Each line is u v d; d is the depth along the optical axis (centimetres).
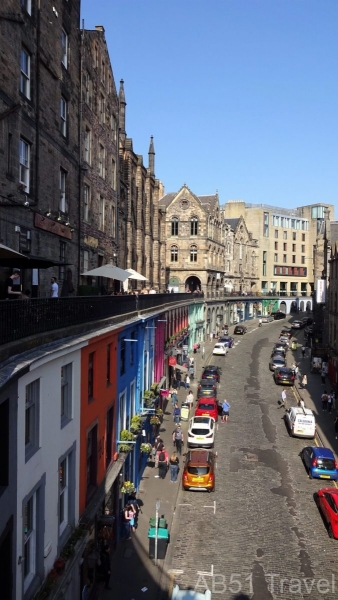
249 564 1659
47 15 1906
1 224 1561
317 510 2050
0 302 866
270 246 11012
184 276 7100
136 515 1950
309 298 11494
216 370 4378
